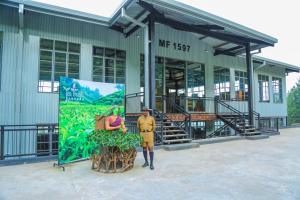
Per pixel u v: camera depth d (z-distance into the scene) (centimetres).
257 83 1775
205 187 427
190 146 869
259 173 523
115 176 500
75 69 1034
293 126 1958
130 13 988
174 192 402
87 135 639
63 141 586
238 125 1240
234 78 1627
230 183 451
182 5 909
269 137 1239
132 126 889
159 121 941
